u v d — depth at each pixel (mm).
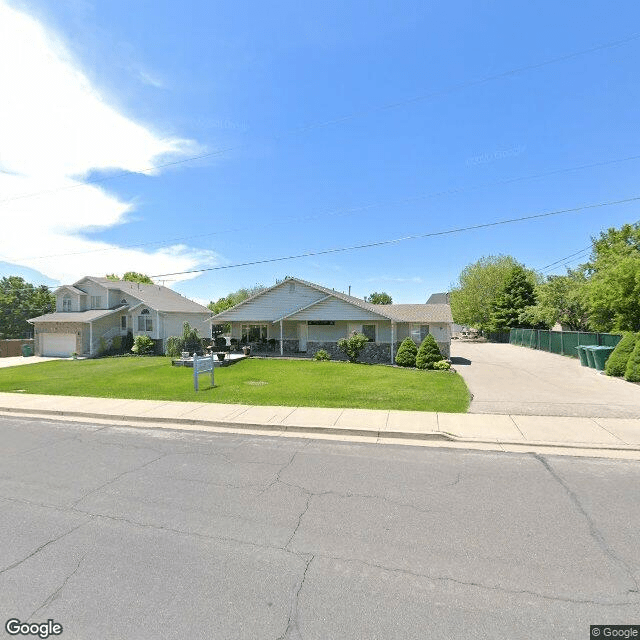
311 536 4098
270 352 27234
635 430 7848
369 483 5492
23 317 51625
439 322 25156
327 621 2877
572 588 3229
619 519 4379
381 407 10164
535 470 5918
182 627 2836
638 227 31594
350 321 25859
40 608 3053
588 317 32500
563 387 13312
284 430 8484
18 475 5984
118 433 8445
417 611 2977
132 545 3957
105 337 32906
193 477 5809
